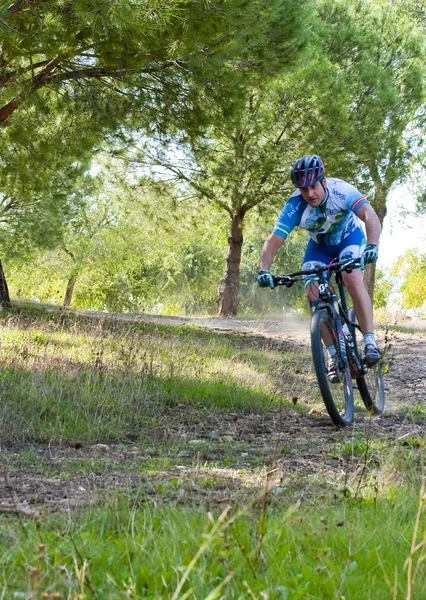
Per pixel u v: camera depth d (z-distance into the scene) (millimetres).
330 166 19703
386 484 3992
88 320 14648
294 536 2865
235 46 10016
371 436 5848
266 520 3131
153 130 12211
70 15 8984
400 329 19578
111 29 9102
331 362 6133
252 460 5074
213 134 14773
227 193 21359
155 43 9469
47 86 11453
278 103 19062
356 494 3756
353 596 2369
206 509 3357
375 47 21734
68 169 20281
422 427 6383
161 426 6414
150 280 47469
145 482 4250
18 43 8984
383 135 20953
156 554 2615
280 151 19547
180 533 2891
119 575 2484
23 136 12234
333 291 6180
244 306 44469
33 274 41094
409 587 2178
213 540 2680
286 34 11258
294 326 19234
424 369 11094
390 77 20969
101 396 6852
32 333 10711
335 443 5547
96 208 38375
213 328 16500
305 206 6016
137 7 8047
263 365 10430
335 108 18875
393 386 9266
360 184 20859
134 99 11547
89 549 2727
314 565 2607
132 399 6965
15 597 2232
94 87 11641
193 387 7898
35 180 13773
